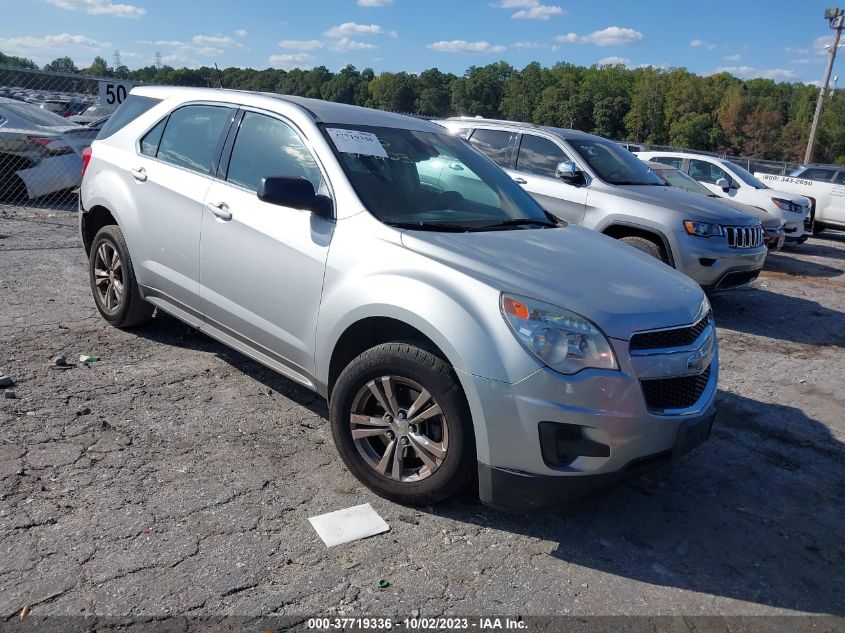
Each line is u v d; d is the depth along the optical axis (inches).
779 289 421.7
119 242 208.8
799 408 221.0
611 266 149.9
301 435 166.1
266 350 166.1
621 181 336.5
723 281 311.1
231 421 169.8
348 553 124.6
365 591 115.4
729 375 248.5
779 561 136.2
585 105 4087.1
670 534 141.6
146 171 199.3
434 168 177.2
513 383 122.8
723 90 4387.3
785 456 184.1
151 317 221.1
